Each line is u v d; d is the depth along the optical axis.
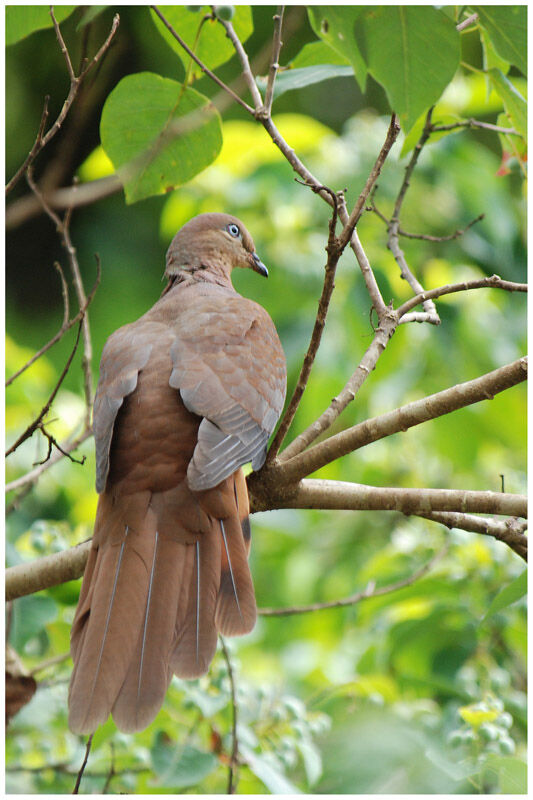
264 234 11.25
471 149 12.37
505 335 11.94
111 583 6.20
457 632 8.93
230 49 8.45
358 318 10.91
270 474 6.81
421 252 11.68
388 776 7.75
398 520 11.60
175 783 7.23
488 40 8.01
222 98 13.57
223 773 8.11
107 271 19.06
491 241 12.19
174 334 7.23
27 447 11.30
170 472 6.55
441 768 7.21
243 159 11.84
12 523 10.95
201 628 6.08
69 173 17.89
